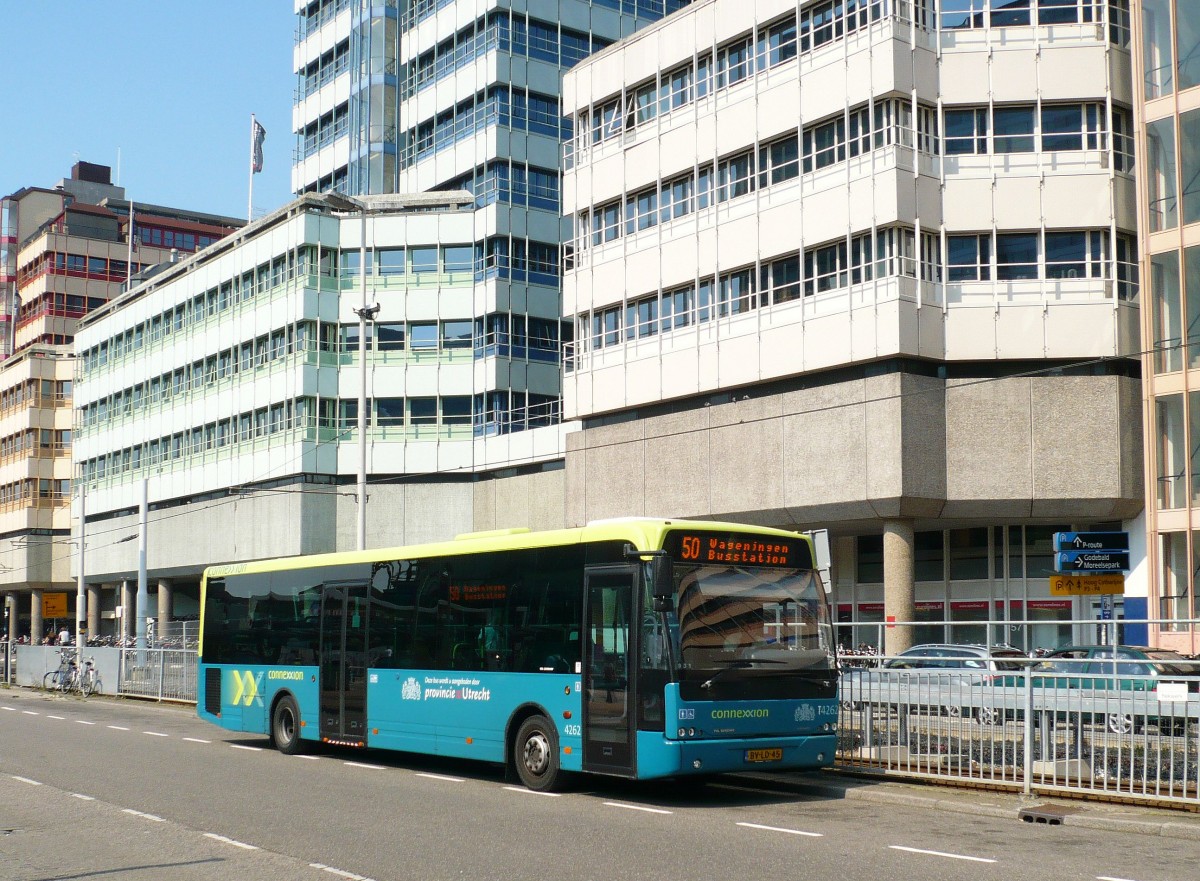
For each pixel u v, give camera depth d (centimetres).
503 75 5909
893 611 3525
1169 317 3309
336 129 6956
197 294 6856
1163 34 3366
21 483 9462
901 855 1126
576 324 4600
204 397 6712
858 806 1485
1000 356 3512
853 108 3644
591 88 4566
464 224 5950
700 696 1461
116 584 7856
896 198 3491
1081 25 3572
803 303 3747
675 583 1491
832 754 1566
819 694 1565
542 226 5966
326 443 5909
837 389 3634
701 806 1482
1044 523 3666
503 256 5831
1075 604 3584
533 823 1331
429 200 6016
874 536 4112
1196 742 1344
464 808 1454
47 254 10644
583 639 1574
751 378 3891
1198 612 3175
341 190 6888
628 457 4312
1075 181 3541
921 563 3978
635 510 4269
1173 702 1370
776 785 1670
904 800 1490
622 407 4350
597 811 1432
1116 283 3512
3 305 11469
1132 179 3569
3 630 10300
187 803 1502
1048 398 3475
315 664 2120
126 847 1188
